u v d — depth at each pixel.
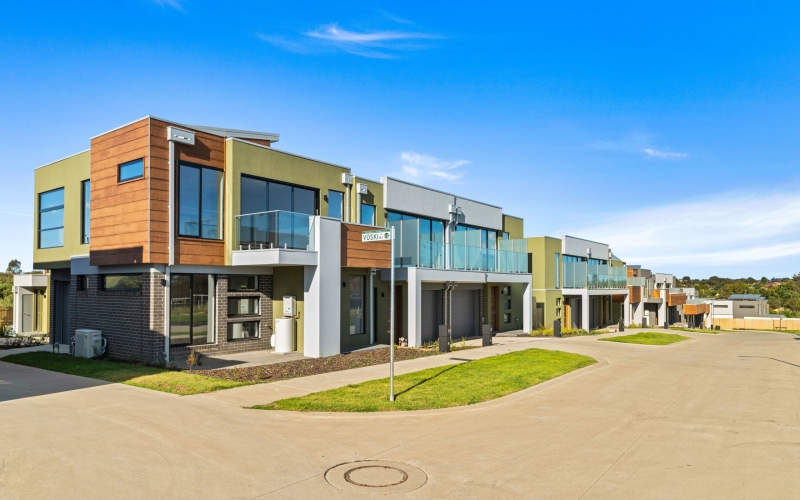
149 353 14.10
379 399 10.22
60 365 13.59
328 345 16.25
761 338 34.84
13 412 8.92
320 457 7.06
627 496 5.97
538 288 31.97
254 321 17.05
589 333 31.23
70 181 17.95
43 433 7.74
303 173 17.97
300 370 13.44
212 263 15.52
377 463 6.90
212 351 15.55
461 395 10.87
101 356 15.54
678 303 51.25
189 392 10.49
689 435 8.54
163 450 7.10
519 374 13.62
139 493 5.71
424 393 10.91
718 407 10.72
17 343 19.36
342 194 19.66
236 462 6.75
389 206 21.28
